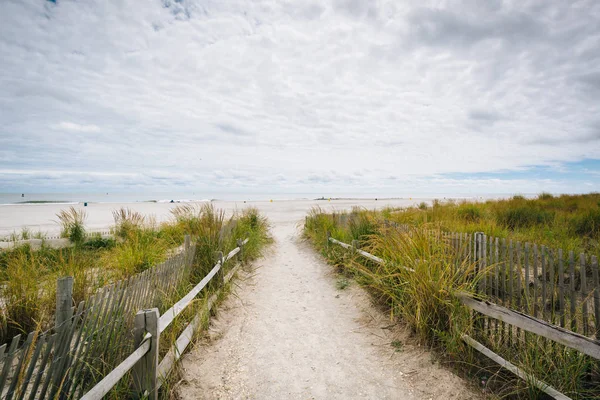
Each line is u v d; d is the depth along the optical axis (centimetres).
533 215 895
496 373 266
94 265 569
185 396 267
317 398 276
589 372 252
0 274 457
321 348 363
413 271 365
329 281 623
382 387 286
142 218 995
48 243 750
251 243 844
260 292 567
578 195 1458
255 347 365
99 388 173
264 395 279
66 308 232
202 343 353
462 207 1093
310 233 1085
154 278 330
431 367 302
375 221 670
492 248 363
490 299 352
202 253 514
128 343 273
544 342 261
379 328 396
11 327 331
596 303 263
